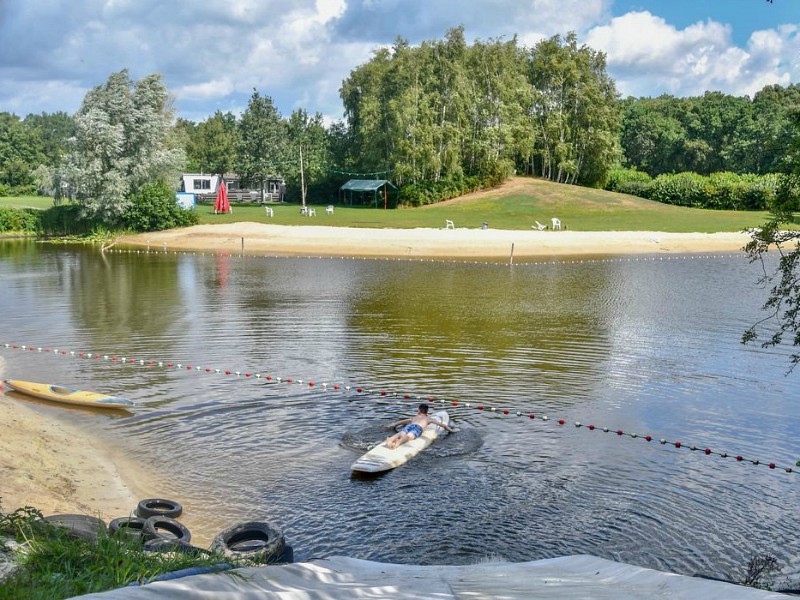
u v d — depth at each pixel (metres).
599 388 18.33
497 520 11.37
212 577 5.17
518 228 64.38
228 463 13.72
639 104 137.12
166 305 30.70
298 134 104.50
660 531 11.06
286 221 68.50
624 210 79.38
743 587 5.44
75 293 34.12
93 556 6.06
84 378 19.38
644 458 13.95
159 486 12.66
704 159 118.00
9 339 24.05
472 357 21.42
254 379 19.16
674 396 17.78
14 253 53.59
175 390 18.27
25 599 4.93
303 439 14.95
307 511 11.70
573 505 11.94
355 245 54.69
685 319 27.56
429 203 86.69
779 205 11.16
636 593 5.35
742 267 44.75
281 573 5.72
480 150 90.25
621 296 33.19
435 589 5.44
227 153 120.12
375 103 91.56
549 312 29.00
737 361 21.08
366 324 26.34
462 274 41.34
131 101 65.56
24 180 123.44
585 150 97.62
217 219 70.81
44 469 12.77
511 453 14.13
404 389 18.28
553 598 5.16
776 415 16.44
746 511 11.79
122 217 64.38
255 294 33.66
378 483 12.76
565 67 96.75
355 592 5.15
